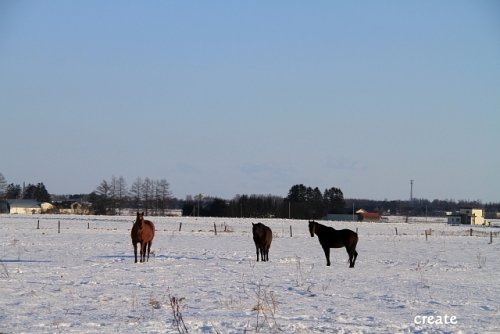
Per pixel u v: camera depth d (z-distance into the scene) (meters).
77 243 37.53
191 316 12.39
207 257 28.50
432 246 44.62
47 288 16.19
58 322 11.37
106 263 24.17
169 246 36.56
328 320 12.38
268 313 12.95
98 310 12.92
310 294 16.42
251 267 23.66
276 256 30.47
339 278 20.66
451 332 11.39
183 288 16.97
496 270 25.89
